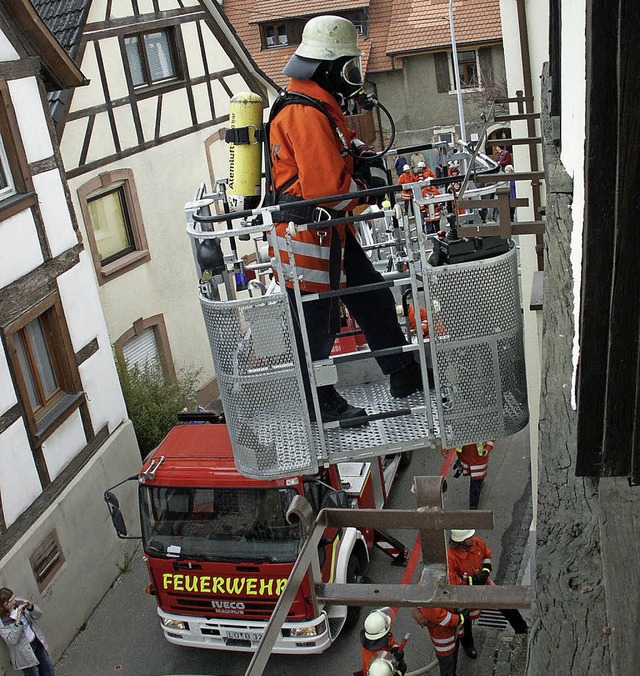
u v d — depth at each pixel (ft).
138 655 28.53
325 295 14.30
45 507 28.96
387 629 21.20
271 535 24.90
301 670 26.37
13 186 29.45
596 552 5.64
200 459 25.93
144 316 44.55
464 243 14.43
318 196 13.75
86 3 41.04
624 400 6.04
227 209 16.96
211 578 25.54
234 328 14.64
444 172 18.03
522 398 15.33
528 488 34.06
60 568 29.30
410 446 15.31
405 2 94.43
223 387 15.23
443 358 14.84
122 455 33.76
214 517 25.35
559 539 5.82
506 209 14.25
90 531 31.19
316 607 8.37
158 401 38.55
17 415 28.09
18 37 30.30
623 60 5.40
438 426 15.42
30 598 27.53
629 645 4.64
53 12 41.57
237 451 15.57
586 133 5.72
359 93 14.11
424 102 93.71
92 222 42.14
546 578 5.51
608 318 5.97
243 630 25.66
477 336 14.75
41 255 30.12
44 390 30.55
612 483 6.17
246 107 14.83
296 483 24.53
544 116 17.37
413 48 91.30
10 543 27.22
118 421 33.96
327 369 14.80
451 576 22.38
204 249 15.28
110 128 42.47
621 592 5.03
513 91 24.50
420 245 14.30
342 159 13.88
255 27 96.84
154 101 45.24
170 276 46.29
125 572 33.04
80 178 40.78
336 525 8.88
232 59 50.78
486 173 15.38
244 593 25.25
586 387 6.15
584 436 6.27
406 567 30.01
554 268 10.31
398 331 15.78
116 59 42.83
